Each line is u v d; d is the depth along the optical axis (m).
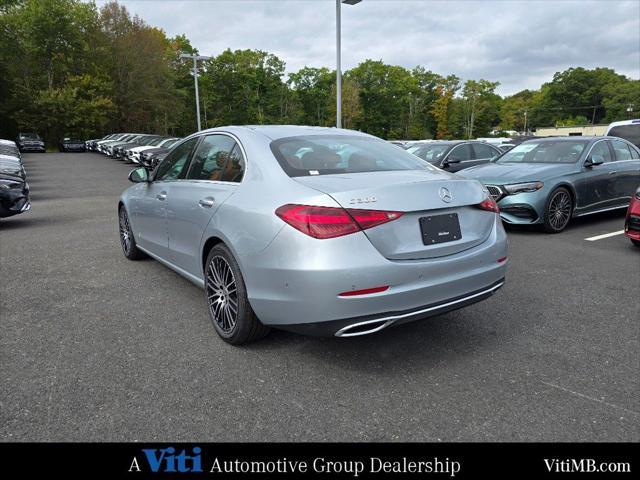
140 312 3.98
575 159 7.63
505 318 3.83
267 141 3.35
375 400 2.63
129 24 59.19
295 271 2.65
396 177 2.98
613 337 3.45
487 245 3.13
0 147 13.83
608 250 6.12
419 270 2.74
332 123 91.88
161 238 4.46
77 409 2.54
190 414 2.50
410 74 106.75
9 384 2.79
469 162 11.40
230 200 3.19
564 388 2.75
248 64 85.69
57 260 5.79
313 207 2.63
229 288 3.27
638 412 2.50
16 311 4.00
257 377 2.89
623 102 123.38
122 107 56.41
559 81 140.50
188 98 78.94
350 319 2.62
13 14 51.97
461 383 2.81
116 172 21.83
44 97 49.06
